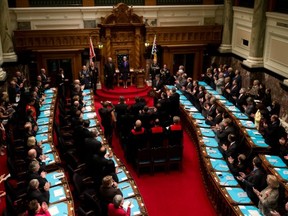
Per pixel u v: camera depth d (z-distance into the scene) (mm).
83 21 16984
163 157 10133
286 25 12805
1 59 15273
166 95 12773
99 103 16391
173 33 17406
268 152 9727
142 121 11227
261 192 7137
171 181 9984
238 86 13875
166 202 9023
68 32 16562
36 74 17391
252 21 14852
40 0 16391
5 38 15469
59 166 8648
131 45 17719
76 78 17547
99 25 17000
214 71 16078
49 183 7602
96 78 17016
